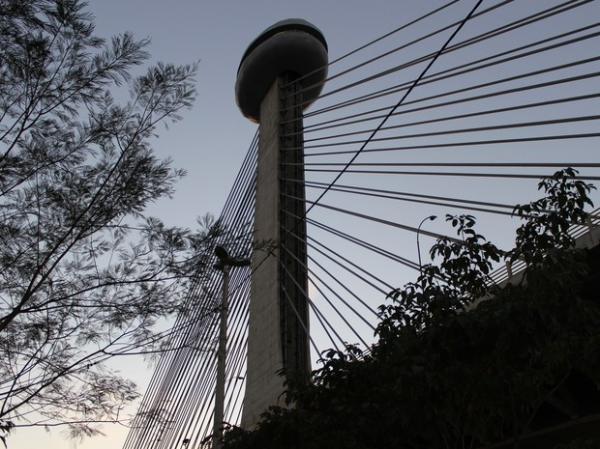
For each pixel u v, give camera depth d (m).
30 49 8.09
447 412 8.25
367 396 9.96
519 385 7.73
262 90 36.09
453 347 8.26
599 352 7.34
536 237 8.34
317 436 10.18
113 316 8.42
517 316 7.69
